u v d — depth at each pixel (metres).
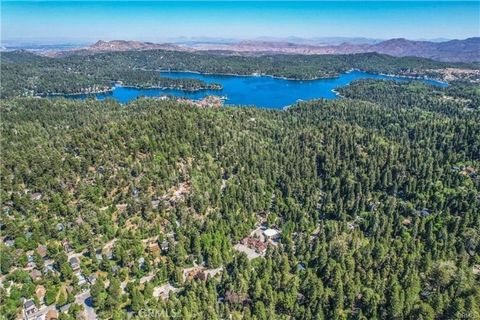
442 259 141.62
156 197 199.38
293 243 172.12
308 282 130.00
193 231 167.75
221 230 173.25
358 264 143.88
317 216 191.38
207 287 136.38
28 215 178.12
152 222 182.50
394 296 114.44
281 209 197.12
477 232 161.25
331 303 123.50
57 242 167.25
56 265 151.38
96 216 178.62
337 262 142.88
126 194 194.62
